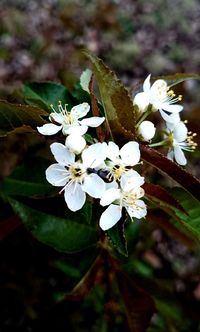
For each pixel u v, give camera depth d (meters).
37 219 0.09
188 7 0.42
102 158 0.07
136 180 0.07
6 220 0.10
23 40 0.29
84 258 0.10
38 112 0.07
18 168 0.09
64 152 0.07
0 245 0.12
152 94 0.08
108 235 0.07
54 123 0.08
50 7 0.35
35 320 0.12
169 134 0.09
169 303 0.12
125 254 0.07
